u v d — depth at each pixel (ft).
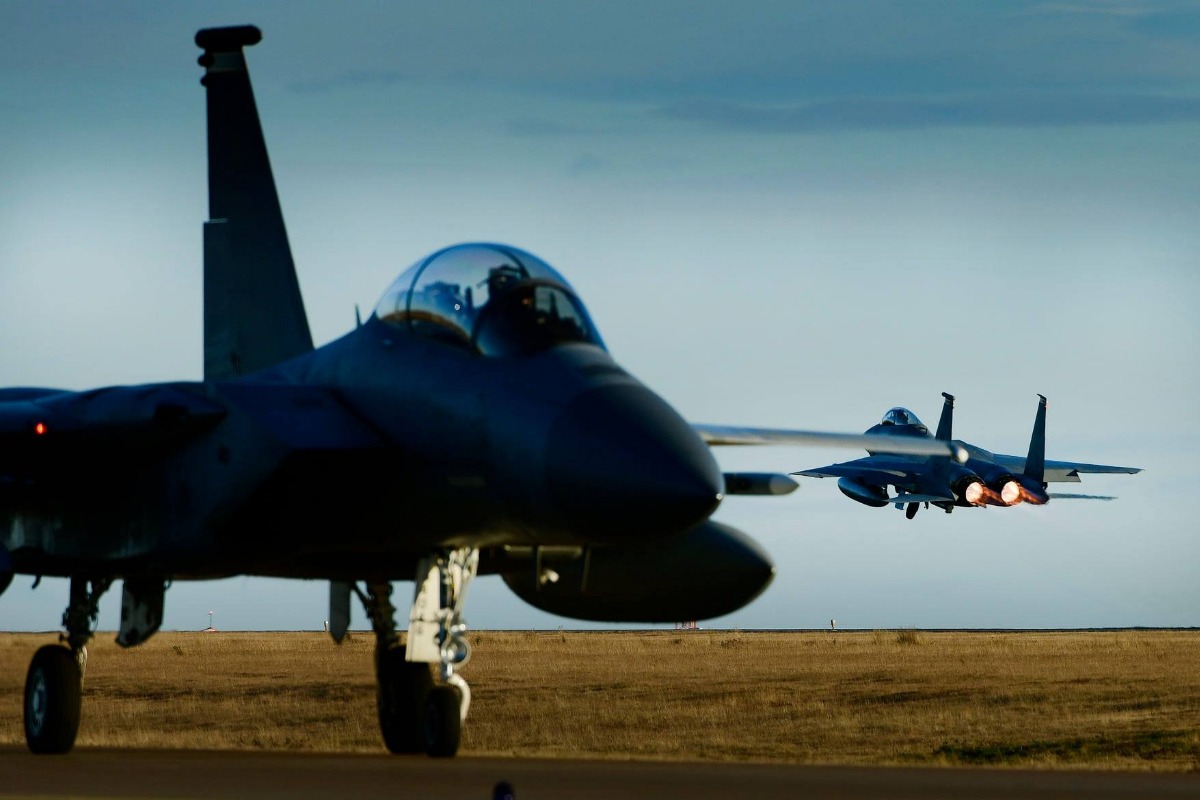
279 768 177.68
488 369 175.63
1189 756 353.51
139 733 418.72
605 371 173.17
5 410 199.52
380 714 213.05
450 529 181.16
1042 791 152.25
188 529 190.29
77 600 220.02
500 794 122.83
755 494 204.64
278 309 245.45
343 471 180.75
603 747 382.22
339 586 219.82
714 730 433.89
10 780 160.76
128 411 189.98
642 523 159.53
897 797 143.95
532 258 185.47
